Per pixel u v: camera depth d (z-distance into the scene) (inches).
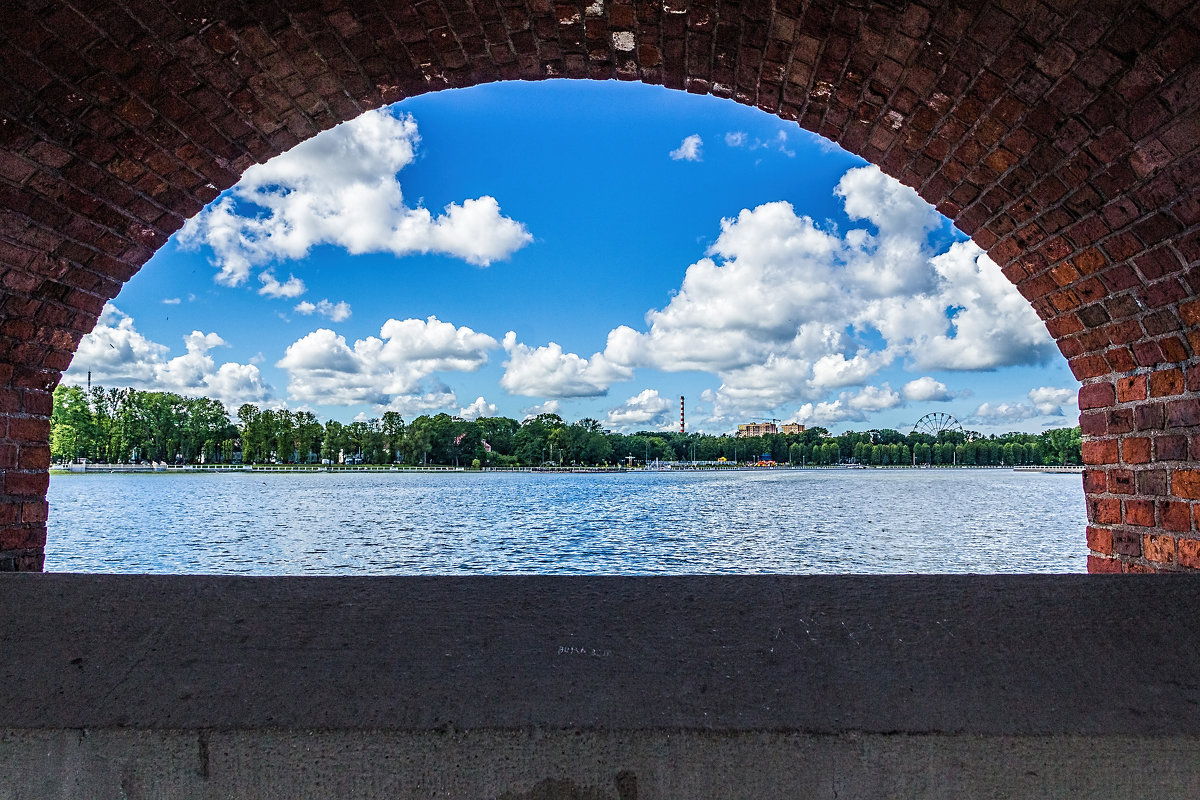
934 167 140.1
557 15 128.1
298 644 68.1
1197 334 116.3
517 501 1364.4
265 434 5147.6
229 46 120.1
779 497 1536.7
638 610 72.8
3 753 59.4
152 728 59.0
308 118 141.6
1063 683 63.5
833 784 57.3
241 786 58.1
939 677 64.0
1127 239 120.5
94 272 143.9
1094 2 97.7
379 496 1571.1
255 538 697.0
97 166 128.0
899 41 117.3
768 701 61.0
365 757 57.9
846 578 78.2
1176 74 99.2
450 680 63.3
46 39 108.4
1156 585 76.2
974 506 1207.6
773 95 142.9
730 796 57.2
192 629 70.2
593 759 57.5
